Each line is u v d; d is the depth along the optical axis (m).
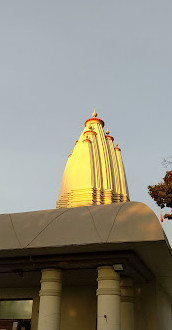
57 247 11.16
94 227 10.88
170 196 11.84
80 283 16.19
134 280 15.20
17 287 17.44
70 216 11.40
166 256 12.19
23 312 17.11
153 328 14.79
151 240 10.19
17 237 11.48
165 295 19.11
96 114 28.69
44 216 11.71
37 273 13.88
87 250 11.62
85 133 26.09
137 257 12.02
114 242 10.51
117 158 26.16
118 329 11.09
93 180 22.80
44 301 12.23
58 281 12.56
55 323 11.90
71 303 16.42
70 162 24.59
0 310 17.55
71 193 22.55
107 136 27.28
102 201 22.50
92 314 15.88
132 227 10.52
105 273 11.88
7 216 12.08
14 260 12.59
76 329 15.73
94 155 24.16
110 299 11.48
